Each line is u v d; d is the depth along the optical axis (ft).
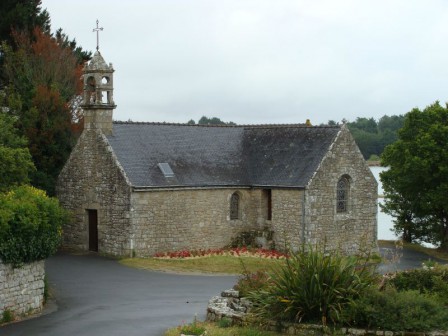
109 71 111.55
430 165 132.16
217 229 115.55
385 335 51.34
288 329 54.13
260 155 124.16
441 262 118.83
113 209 107.86
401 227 147.64
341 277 55.62
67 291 81.56
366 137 311.88
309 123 147.64
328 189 115.03
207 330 54.54
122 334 58.49
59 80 151.23
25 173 90.84
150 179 107.55
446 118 136.56
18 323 64.28
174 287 84.43
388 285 59.98
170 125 121.19
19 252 66.95
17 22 153.48
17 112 121.60
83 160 113.50
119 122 114.52
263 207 119.14
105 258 106.63
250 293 61.77
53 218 72.49
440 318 52.70
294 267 57.67
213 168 118.01
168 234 109.09
